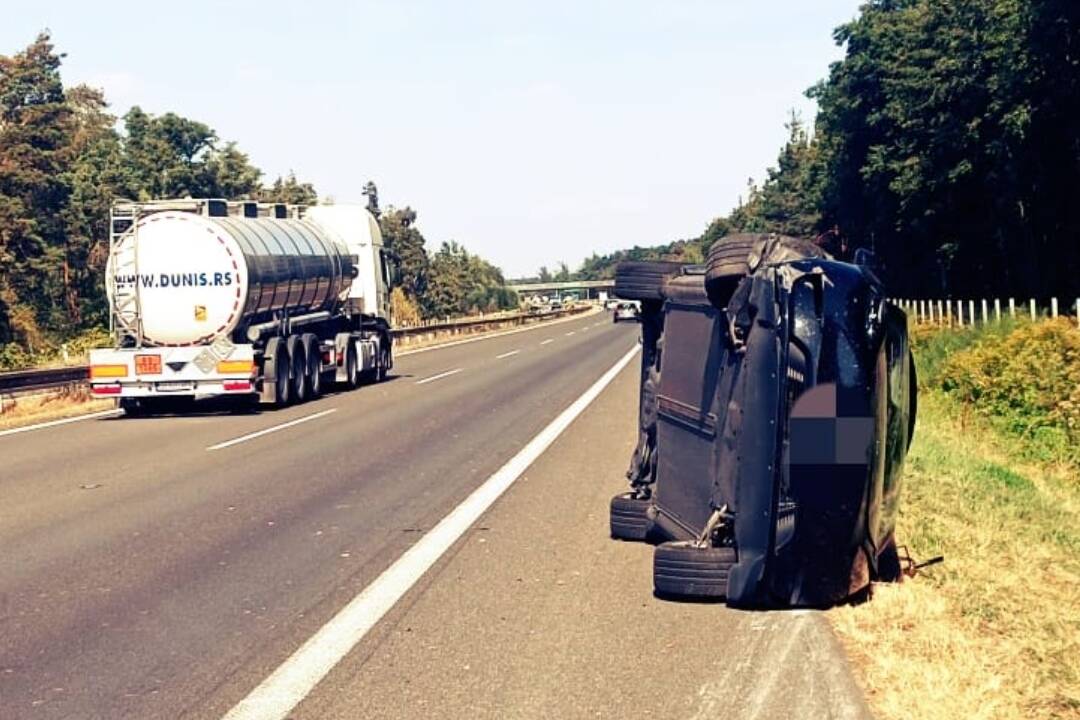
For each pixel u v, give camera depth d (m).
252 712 5.97
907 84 50.00
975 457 15.59
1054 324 21.72
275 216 27.72
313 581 8.82
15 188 65.69
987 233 51.97
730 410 7.70
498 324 80.06
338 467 14.96
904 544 9.41
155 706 6.13
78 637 7.48
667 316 9.38
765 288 7.36
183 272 22.66
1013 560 9.03
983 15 46.41
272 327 24.23
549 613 7.75
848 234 67.81
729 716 5.73
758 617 7.48
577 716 5.82
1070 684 6.08
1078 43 39.56
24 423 22.78
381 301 32.03
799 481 7.37
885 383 7.53
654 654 6.79
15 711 6.14
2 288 58.66
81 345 47.28
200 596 8.45
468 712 5.91
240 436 19.00
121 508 12.34
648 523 9.84
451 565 9.23
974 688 6.00
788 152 108.69
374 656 6.88
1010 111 42.69
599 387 27.58
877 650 6.68
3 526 11.50
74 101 96.00
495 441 17.30
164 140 82.62
